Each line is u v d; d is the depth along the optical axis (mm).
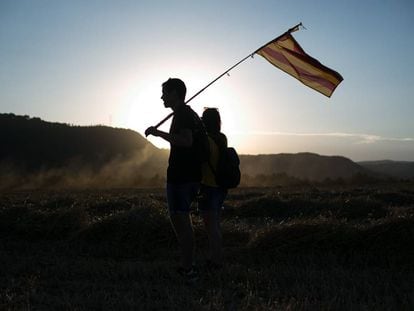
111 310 2787
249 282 3441
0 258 4266
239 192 15672
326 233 4488
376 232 4441
